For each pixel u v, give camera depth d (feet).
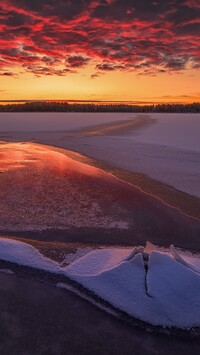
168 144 55.11
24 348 10.50
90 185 30.50
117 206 25.12
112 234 20.30
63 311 12.32
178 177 33.17
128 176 33.78
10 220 21.94
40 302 12.81
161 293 12.52
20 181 31.35
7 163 39.17
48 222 21.85
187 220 22.48
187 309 12.08
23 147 51.60
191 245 19.08
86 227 21.24
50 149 50.16
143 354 10.59
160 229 21.12
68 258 16.51
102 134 71.26
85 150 49.21
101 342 10.96
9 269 15.06
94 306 12.64
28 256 16.06
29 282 14.14
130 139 61.93
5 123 100.83
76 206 25.02
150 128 86.63
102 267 14.96
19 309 12.33
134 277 13.44
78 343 10.86
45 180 31.94
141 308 12.24
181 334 11.41
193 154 45.44
